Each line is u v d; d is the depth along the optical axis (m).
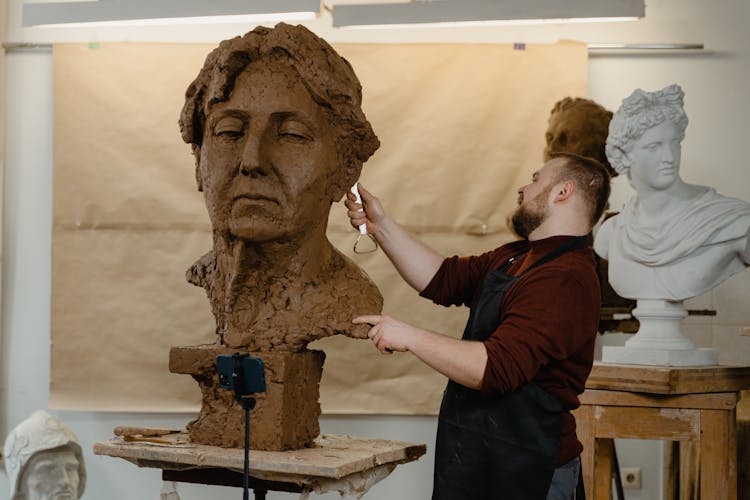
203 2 2.67
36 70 3.63
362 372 3.52
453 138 3.49
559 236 2.20
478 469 2.09
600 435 2.65
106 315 3.53
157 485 3.59
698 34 3.56
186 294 3.52
